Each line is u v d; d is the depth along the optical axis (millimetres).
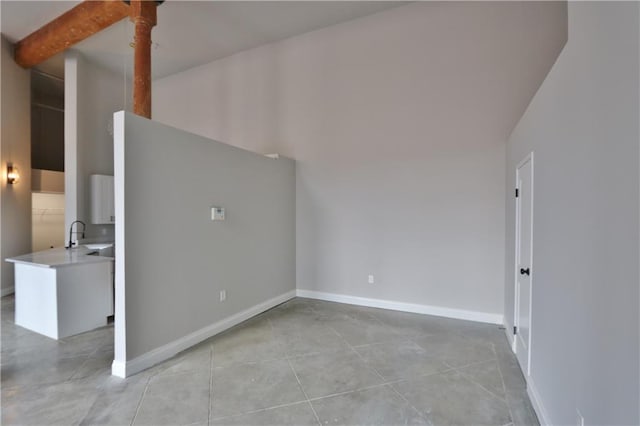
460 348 3344
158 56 6051
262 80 5727
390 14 4637
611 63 1298
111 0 4105
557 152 1956
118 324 2797
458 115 4230
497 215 4043
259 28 5152
